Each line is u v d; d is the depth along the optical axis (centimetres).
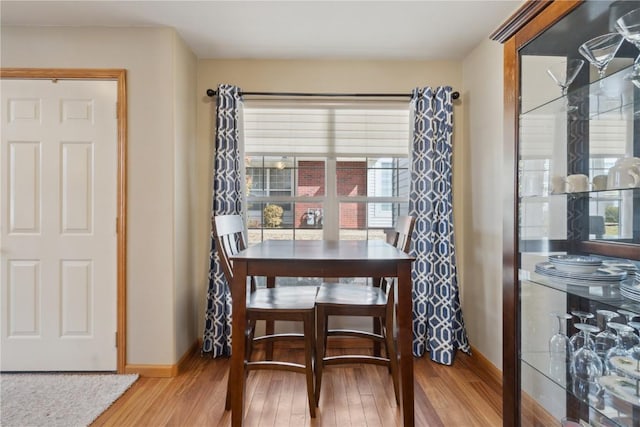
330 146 294
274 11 215
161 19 225
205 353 271
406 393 168
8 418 182
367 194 298
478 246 256
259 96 287
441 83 286
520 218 142
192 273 271
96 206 235
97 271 236
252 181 295
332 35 246
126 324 234
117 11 215
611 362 124
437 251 270
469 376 235
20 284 235
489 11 214
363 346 285
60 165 235
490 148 238
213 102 284
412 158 274
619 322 125
